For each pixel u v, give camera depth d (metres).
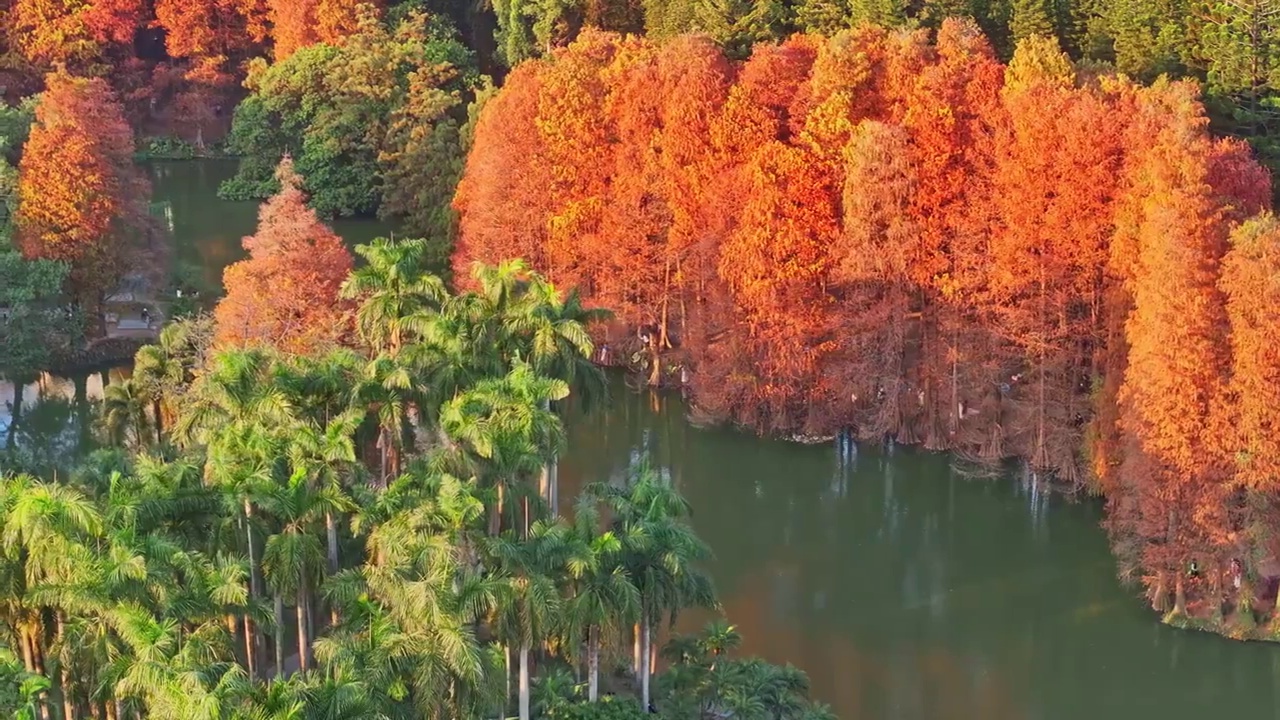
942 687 62.62
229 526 56.03
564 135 97.06
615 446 90.50
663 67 94.38
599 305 96.12
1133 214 73.88
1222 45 91.44
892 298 84.62
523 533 61.66
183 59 161.88
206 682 41.28
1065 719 60.09
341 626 50.09
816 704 57.41
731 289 87.44
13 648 52.16
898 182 82.56
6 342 92.12
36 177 95.19
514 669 54.56
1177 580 66.69
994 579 72.94
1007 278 79.25
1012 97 81.69
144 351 76.56
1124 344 74.00
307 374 64.88
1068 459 79.31
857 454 87.06
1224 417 64.00
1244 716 60.72
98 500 56.44
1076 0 104.00
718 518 80.81
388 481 66.44
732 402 89.44
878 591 71.94
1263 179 76.81
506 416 59.34
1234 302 63.53
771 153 85.81
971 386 83.56
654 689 56.88
